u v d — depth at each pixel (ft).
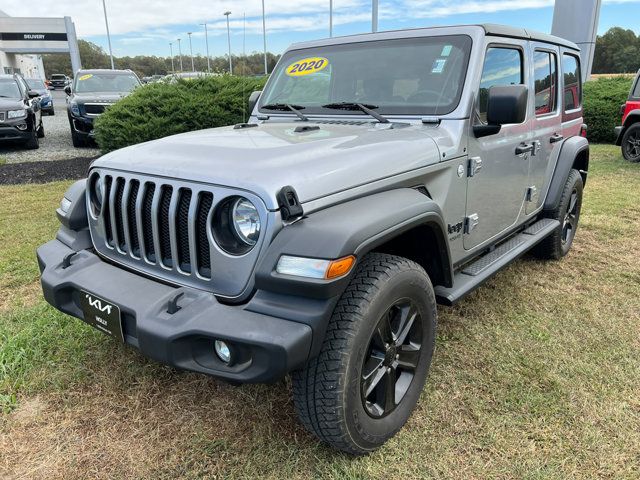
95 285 7.52
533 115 12.29
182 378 9.41
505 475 7.20
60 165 32.27
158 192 7.29
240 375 6.16
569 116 14.96
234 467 7.38
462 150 9.40
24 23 166.50
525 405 8.63
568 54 14.51
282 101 11.73
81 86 42.75
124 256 8.13
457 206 9.57
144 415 8.47
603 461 7.40
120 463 7.47
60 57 356.18
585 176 16.15
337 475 7.18
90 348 10.25
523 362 9.92
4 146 41.37
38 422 8.29
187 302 6.66
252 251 6.46
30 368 9.59
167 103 30.58
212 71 34.09
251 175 6.57
